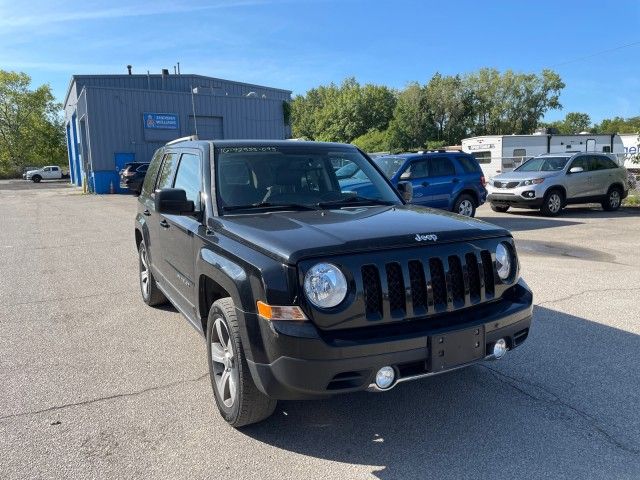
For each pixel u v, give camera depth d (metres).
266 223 3.53
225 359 3.53
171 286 4.88
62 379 4.34
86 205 22.72
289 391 2.94
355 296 2.94
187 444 3.34
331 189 4.46
